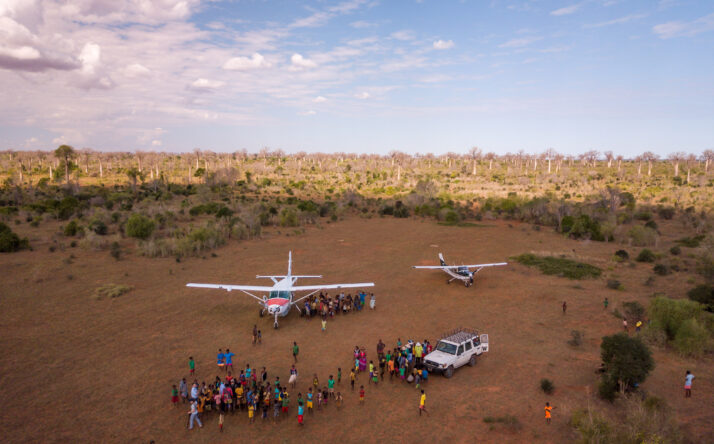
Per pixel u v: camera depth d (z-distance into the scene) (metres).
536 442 15.87
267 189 124.56
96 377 20.58
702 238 54.53
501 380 20.89
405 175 176.88
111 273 39.09
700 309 25.75
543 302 33.06
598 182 141.88
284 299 28.39
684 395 19.14
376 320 29.38
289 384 20.23
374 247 55.09
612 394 18.70
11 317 27.89
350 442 16.03
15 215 67.81
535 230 67.56
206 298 33.38
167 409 18.11
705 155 161.00
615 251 50.97
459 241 59.22
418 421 17.39
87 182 127.62
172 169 177.25
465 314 30.62
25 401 18.34
